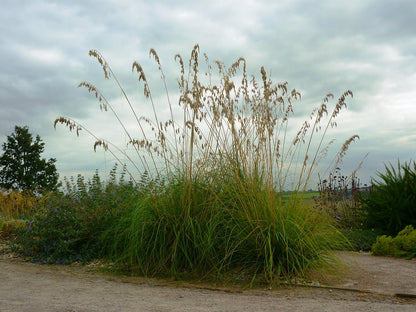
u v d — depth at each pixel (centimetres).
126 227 595
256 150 561
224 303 367
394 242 670
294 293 415
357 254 674
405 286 444
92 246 624
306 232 509
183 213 537
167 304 359
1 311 317
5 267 559
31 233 658
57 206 687
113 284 458
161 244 520
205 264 508
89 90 533
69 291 413
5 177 2259
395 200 818
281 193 532
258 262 491
